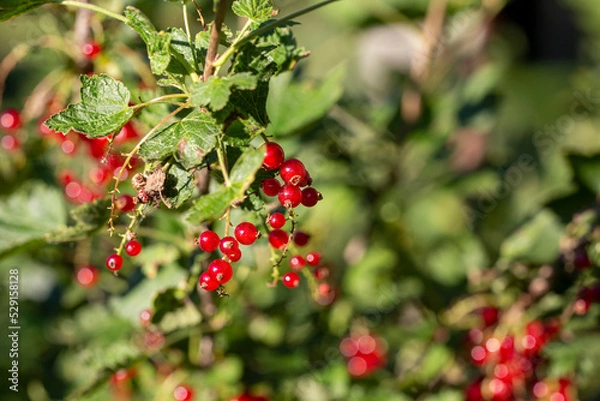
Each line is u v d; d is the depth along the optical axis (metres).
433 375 0.76
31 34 0.75
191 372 0.72
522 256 0.77
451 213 1.04
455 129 0.92
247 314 0.82
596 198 0.72
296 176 0.54
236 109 0.55
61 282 0.83
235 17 0.79
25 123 0.71
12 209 0.69
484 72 0.95
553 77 1.25
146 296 0.67
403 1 1.00
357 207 0.90
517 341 0.72
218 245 0.55
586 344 0.76
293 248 0.59
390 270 0.85
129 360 0.66
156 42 0.54
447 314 0.77
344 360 0.80
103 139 0.65
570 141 1.26
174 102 0.55
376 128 0.87
